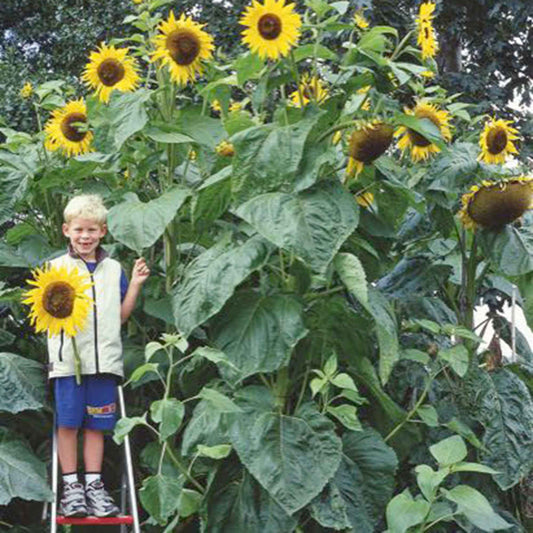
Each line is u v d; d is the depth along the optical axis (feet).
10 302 18.08
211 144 16.63
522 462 16.69
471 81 30.73
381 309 15.14
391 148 19.20
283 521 14.66
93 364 15.33
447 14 31.22
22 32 48.11
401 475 17.25
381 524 16.24
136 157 17.21
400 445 16.48
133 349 17.07
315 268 14.21
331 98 15.96
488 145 16.99
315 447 14.61
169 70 16.94
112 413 15.47
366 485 15.20
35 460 15.75
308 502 14.26
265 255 14.87
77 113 18.51
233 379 14.83
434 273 18.25
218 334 15.14
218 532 14.83
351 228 14.55
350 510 14.97
